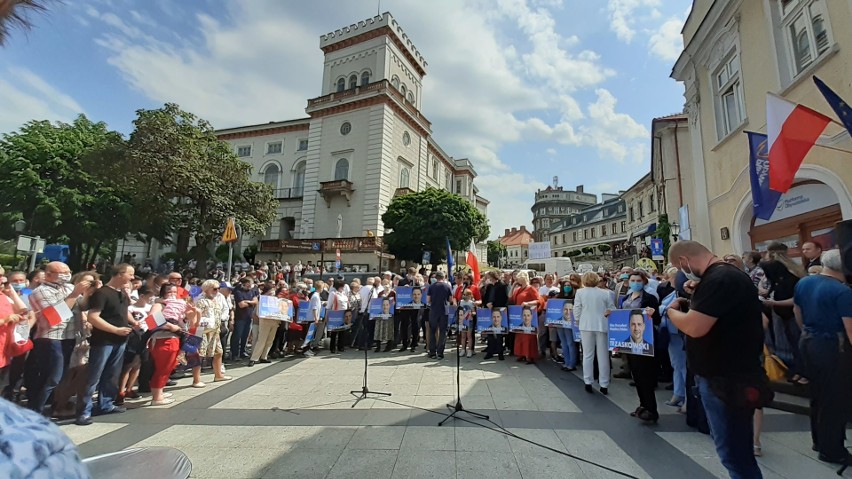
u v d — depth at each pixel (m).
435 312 8.91
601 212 57.97
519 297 8.92
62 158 24.61
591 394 5.96
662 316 5.67
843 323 3.60
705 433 4.38
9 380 5.34
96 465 1.24
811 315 3.85
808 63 7.06
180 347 6.16
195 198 22.36
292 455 3.90
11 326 4.73
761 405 2.60
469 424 4.71
